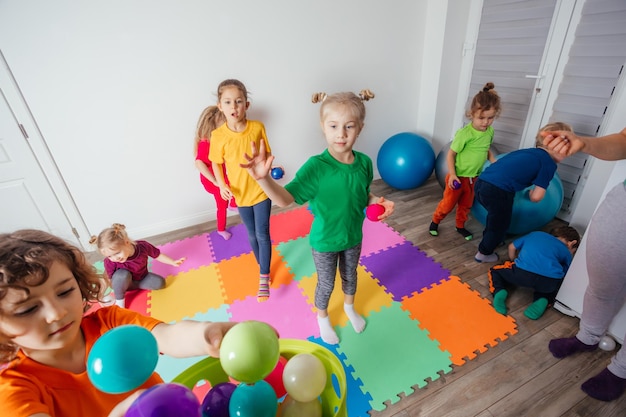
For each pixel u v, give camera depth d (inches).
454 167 87.0
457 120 124.3
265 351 23.5
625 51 75.2
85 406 24.4
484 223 89.9
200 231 101.1
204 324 24.8
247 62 90.6
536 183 68.6
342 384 28.4
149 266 85.4
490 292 71.9
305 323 66.1
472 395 52.0
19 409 19.5
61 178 83.2
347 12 97.7
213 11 81.8
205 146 82.7
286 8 89.4
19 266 19.5
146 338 21.3
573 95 87.5
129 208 94.3
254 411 24.8
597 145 41.9
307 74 99.7
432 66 114.8
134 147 87.7
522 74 98.3
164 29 79.0
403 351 59.4
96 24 73.1
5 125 73.5
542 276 65.6
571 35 84.5
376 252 86.7
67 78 74.9
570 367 55.4
